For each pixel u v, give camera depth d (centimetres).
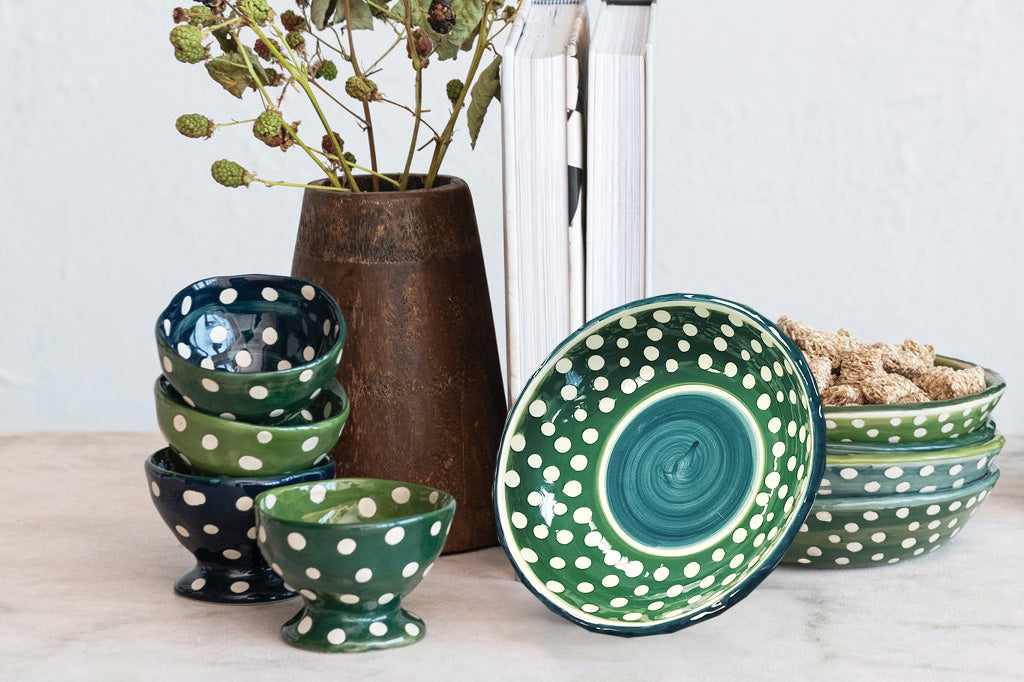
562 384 81
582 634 75
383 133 146
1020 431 147
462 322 88
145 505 100
